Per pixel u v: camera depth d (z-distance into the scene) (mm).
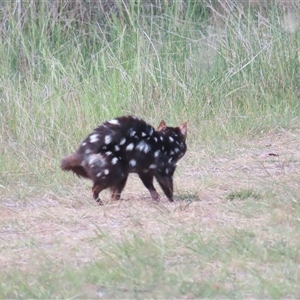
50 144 16625
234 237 10312
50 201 13086
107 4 23578
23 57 20844
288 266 9305
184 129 13180
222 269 9195
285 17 22766
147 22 22828
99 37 22094
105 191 13758
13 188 13828
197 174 14977
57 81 19438
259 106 20156
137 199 13094
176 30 21953
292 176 14461
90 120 18031
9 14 21641
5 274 9164
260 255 9633
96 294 8539
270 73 21016
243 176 14641
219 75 20641
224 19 22547
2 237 10875
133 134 12492
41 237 10820
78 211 12117
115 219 11602
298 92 21078
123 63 20484
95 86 19672
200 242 10117
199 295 8484
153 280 8859
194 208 12086
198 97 19812
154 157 12664
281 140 17906
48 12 22031
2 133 17203
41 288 8672
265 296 8477
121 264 9336
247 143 17672
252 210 11898
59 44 21359
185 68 20703
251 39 21734
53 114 17766
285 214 11438
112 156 12336
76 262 9625
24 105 18250
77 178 14500
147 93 19656
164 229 10930
